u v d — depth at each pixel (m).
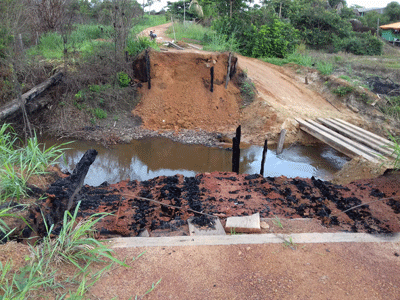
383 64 22.17
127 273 3.00
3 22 13.05
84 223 3.63
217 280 2.97
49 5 17.53
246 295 2.79
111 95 14.47
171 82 15.29
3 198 4.00
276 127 13.23
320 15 30.12
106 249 3.07
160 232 3.87
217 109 15.00
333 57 23.16
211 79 15.09
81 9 22.48
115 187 6.09
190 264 3.17
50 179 5.15
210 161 11.00
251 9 22.66
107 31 17.00
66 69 14.17
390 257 3.41
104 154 11.30
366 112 15.40
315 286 2.93
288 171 10.31
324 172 10.30
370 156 9.48
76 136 12.50
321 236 3.74
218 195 5.37
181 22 26.84
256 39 21.45
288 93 16.78
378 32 37.53
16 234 3.41
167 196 5.19
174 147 12.19
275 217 4.34
